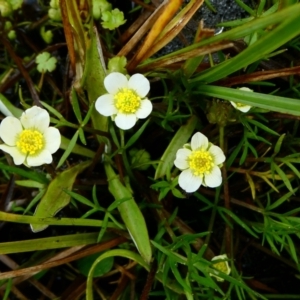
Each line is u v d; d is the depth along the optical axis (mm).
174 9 136
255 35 153
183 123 166
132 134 168
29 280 172
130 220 151
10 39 189
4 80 186
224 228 177
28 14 190
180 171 160
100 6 170
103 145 160
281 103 138
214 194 170
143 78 139
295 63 174
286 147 168
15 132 137
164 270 146
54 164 177
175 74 156
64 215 177
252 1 179
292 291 183
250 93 142
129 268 168
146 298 152
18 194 177
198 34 143
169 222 155
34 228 143
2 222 181
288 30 124
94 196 146
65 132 178
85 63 148
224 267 152
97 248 157
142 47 150
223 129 157
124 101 139
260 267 182
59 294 181
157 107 165
